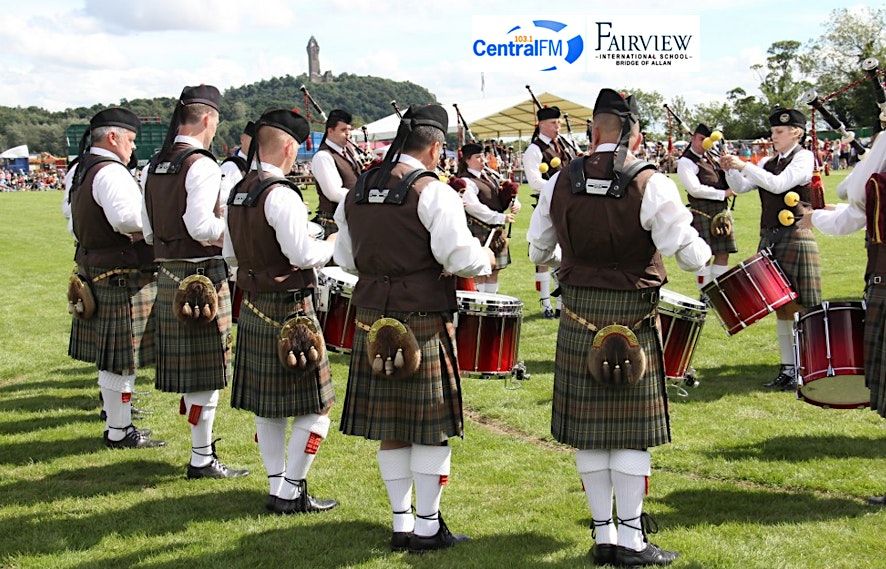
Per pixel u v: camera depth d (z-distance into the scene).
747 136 45.94
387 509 3.74
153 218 4.12
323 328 4.48
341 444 4.64
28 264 12.94
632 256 3.02
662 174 3.00
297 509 3.72
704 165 7.99
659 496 3.79
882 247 3.44
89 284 4.54
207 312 3.96
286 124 3.58
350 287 4.37
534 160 7.36
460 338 3.84
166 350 4.12
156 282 4.51
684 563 3.12
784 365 5.51
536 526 3.51
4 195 34.41
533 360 6.40
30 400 5.72
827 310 3.68
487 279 7.35
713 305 4.97
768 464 4.12
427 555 3.25
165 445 4.75
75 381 6.25
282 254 3.53
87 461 4.48
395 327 3.12
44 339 7.72
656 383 3.10
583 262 3.09
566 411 3.15
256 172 3.60
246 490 4.03
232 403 3.76
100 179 4.36
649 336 3.09
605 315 3.05
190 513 3.74
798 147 5.48
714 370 5.98
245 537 3.46
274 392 3.60
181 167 4.01
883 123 3.65
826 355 3.64
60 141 86.75
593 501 3.17
